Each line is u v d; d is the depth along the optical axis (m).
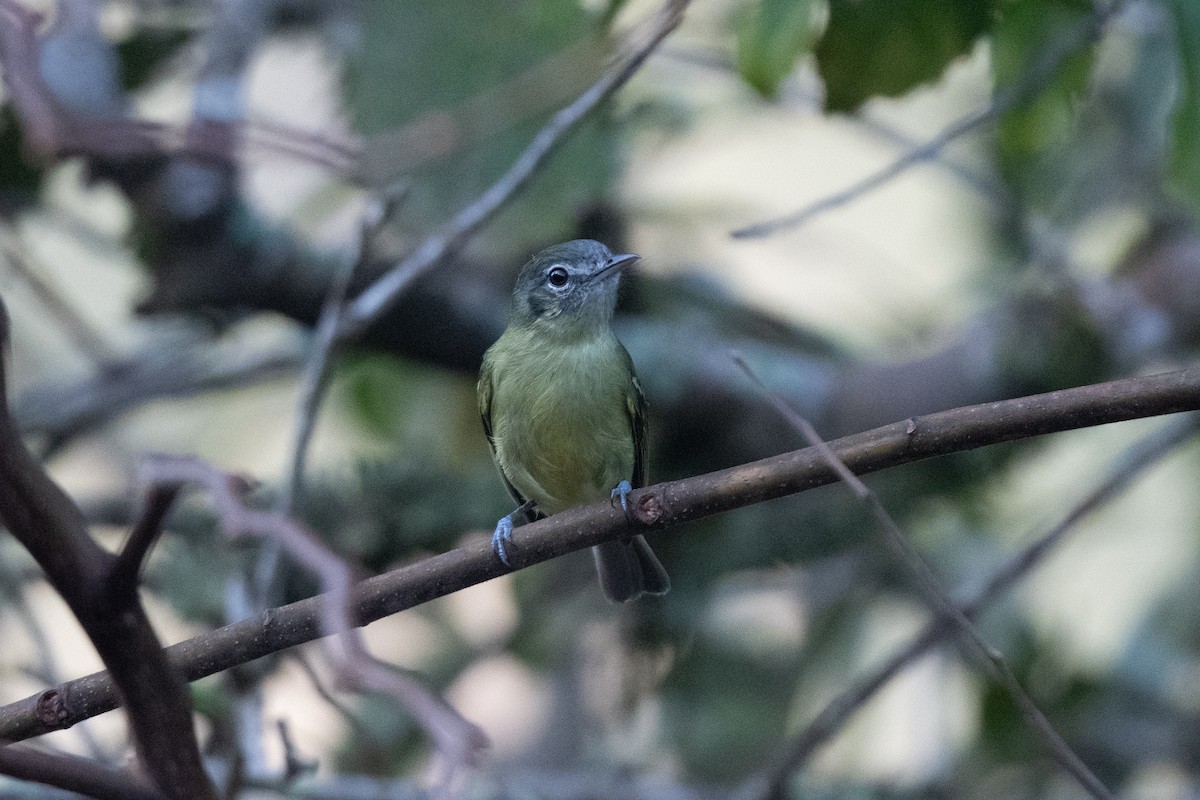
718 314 13.10
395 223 10.66
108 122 5.07
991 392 11.45
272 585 9.49
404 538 11.86
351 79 10.01
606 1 8.57
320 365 9.30
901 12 7.50
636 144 12.45
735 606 13.86
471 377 12.43
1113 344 11.34
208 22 12.09
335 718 12.55
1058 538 9.88
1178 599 13.34
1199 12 7.16
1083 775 5.75
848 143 15.64
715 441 12.26
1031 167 12.03
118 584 4.30
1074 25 7.88
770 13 7.25
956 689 13.78
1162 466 13.86
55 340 15.95
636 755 13.02
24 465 4.14
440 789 3.41
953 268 14.86
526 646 13.19
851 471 6.10
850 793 11.95
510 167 10.50
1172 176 7.35
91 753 8.73
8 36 4.12
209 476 3.51
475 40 9.57
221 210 11.01
